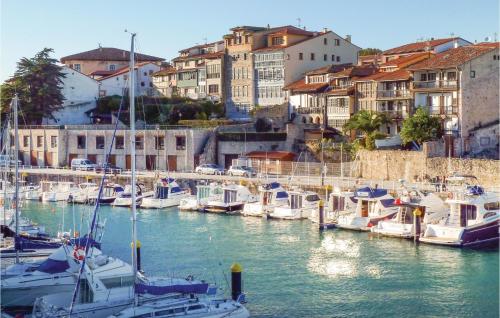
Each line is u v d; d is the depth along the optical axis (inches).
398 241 2716.5
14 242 2367.1
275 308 1900.8
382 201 2977.4
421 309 1894.7
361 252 2539.4
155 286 1745.8
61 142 5369.1
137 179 4357.8
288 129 4997.5
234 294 1898.4
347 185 3629.4
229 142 4869.6
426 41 5659.5
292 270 2293.3
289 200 3373.5
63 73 5871.1
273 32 5959.6
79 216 3452.3
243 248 2637.8
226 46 6127.0
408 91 4623.5
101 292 1744.6
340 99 5068.9
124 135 5142.7
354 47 6146.7
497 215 2598.4
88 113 6072.8
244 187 3604.8
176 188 3836.1
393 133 4692.4
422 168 3836.1
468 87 4320.9
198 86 6318.9
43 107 5708.7
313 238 2812.5
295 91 5433.1
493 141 4293.8
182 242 2765.7
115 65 7411.4
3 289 1831.9
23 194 3878.0
